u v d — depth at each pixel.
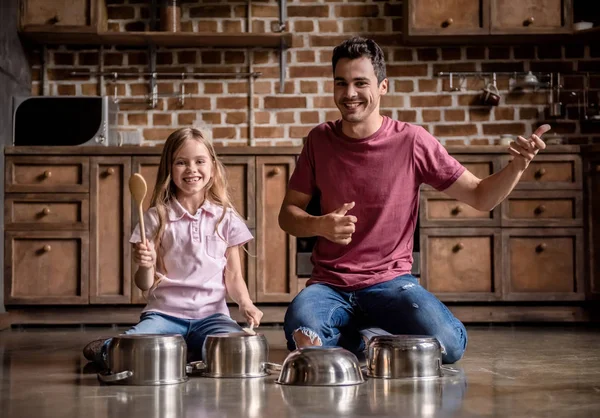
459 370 2.21
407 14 4.44
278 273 4.11
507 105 4.66
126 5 4.63
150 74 4.63
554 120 4.64
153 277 2.32
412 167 2.47
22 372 2.22
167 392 1.81
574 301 4.18
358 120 2.40
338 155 2.48
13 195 4.12
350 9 4.66
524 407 1.62
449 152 4.11
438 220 4.11
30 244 4.11
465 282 4.12
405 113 4.65
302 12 4.65
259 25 4.65
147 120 4.65
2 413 1.58
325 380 1.90
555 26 4.41
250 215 4.12
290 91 4.66
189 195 2.51
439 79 4.66
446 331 2.32
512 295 4.11
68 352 2.80
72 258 4.12
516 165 2.30
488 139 4.65
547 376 2.08
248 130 4.65
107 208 4.12
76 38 4.50
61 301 4.09
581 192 4.12
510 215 4.13
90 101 4.26
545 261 4.13
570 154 4.13
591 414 1.54
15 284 4.10
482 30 4.39
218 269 2.45
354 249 2.46
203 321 2.40
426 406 1.63
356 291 2.44
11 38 4.27
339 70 2.40
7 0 4.20
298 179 2.56
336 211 2.28
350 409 1.59
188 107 4.66
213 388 1.87
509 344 3.01
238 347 2.04
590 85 4.66
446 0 4.40
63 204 4.12
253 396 1.75
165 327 2.35
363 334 2.48
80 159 4.13
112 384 1.95
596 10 4.61
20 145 4.23
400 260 2.48
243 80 4.66
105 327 4.05
